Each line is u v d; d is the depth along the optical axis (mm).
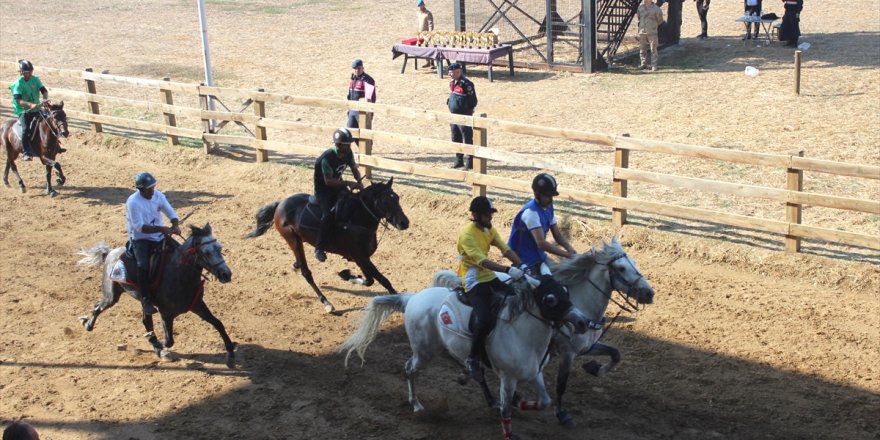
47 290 12883
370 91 17750
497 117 20750
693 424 8664
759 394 9180
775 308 11102
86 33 35281
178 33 34625
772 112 19609
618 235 13422
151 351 10891
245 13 38969
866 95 20406
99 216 16109
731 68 24125
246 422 9094
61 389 9969
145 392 9828
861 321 10609
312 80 25688
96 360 10672
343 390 9711
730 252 12539
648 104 21047
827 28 29188
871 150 16375
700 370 9742
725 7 34344
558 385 8609
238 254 14062
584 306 8242
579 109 21047
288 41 32219
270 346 10891
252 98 17969
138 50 31375
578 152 17797
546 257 8625
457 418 9000
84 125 22172
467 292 8008
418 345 8555
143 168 19016
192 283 9914
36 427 9133
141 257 10016
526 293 7746
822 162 11734
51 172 18438
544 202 8234
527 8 31922
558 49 27812
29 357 10797
